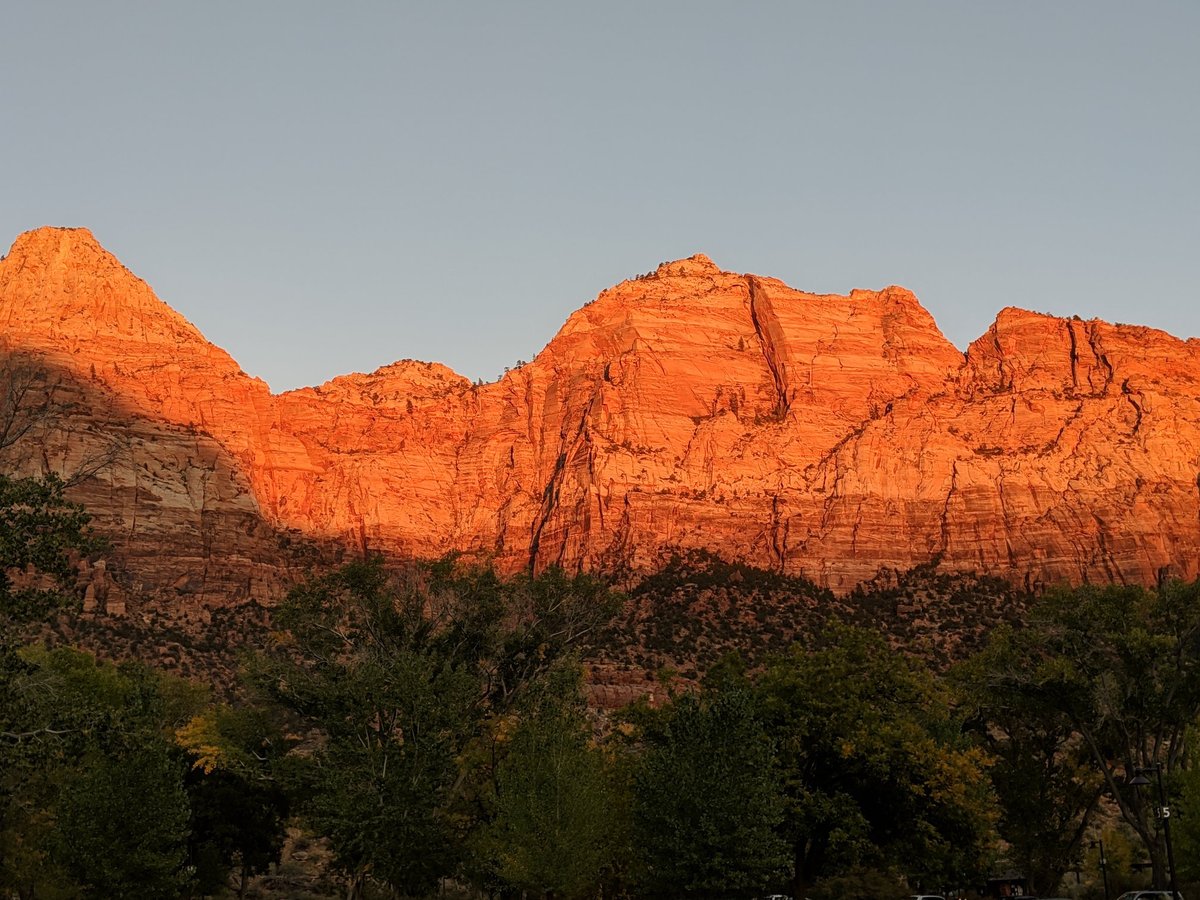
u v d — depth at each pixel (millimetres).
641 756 82688
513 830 72000
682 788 68938
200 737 84688
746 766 69812
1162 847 77375
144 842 72375
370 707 80625
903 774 76188
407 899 82062
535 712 83188
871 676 79875
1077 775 88000
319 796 76375
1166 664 78375
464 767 82562
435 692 81562
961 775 75562
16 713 56375
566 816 71438
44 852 77125
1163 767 81188
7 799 75062
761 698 79250
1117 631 79875
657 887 69562
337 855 80250
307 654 88938
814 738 77375
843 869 76938
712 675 84938
